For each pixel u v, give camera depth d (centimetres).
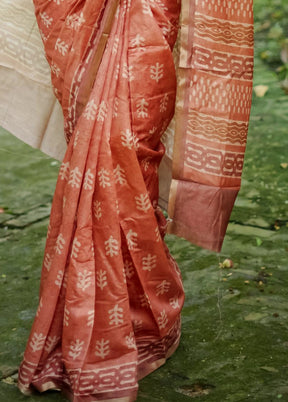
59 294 262
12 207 423
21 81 301
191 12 263
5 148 500
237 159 281
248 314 320
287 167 463
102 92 251
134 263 263
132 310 271
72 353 258
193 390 270
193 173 280
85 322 256
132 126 256
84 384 258
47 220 409
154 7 254
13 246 381
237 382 274
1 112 307
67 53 260
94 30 254
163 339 281
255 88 589
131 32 253
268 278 349
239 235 388
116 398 260
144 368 277
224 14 265
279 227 396
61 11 259
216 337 304
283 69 613
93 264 256
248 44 271
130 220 259
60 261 258
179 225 289
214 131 277
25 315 322
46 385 265
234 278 349
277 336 304
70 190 254
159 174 301
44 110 300
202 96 272
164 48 256
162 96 261
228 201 284
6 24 299
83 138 251
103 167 251
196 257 369
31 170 469
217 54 270
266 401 262
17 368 284
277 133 513
